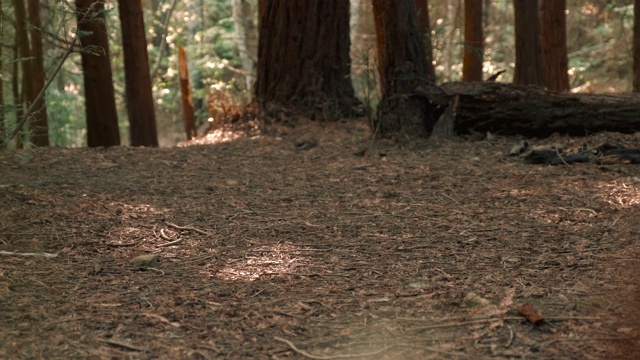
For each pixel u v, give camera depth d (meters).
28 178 7.77
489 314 4.34
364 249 5.66
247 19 29.09
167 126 28.41
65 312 4.44
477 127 9.65
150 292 4.78
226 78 27.92
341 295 4.73
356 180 7.94
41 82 12.87
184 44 27.45
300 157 9.30
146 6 31.19
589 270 5.05
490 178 7.79
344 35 12.23
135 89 11.14
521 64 12.05
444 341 4.05
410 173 8.13
